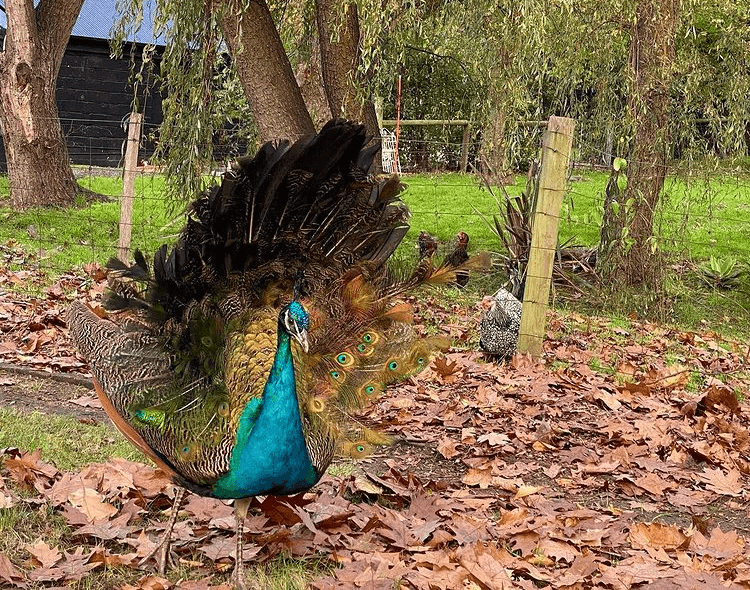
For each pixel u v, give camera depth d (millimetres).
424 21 7582
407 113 14422
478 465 3760
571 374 5242
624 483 3650
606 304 7168
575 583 2646
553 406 4598
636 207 7074
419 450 3945
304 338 2355
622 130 7281
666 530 3020
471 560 2686
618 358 5781
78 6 9906
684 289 7781
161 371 2686
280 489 2531
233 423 2490
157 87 15688
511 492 3496
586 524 3141
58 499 2988
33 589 2479
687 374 5344
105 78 15492
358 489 3346
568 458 3922
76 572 2562
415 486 3400
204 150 7242
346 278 2887
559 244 8094
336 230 2807
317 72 9305
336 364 2947
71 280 6629
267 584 2609
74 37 15070
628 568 2766
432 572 2633
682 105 8203
